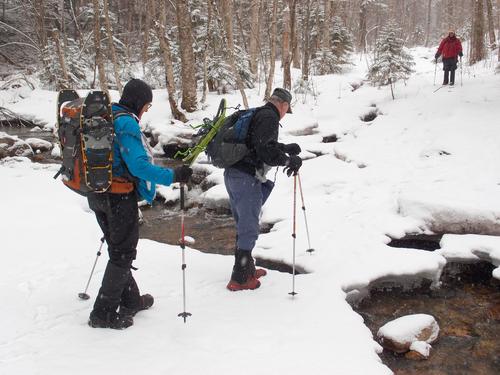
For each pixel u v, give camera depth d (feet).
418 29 159.63
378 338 12.09
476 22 66.13
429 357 11.56
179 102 48.34
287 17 49.01
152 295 13.03
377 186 24.06
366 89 53.47
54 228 18.52
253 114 12.69
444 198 19.29
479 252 16.15
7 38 90.84
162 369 9.66
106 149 9.82
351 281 14.08
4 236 17.49
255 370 9.62
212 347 10.45
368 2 114.01
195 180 28.86
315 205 21.67
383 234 18.03
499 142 27.58
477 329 12.87
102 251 16.25
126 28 98.63
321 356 10.12
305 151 33.09
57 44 53.01
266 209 21.49
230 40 41.19
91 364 9.78
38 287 13.38
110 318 11.08
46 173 28.78
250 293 13.21
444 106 38.60
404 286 15.07
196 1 55.88
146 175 10.17
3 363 9.77
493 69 56.24
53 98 57.82
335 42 74.79
